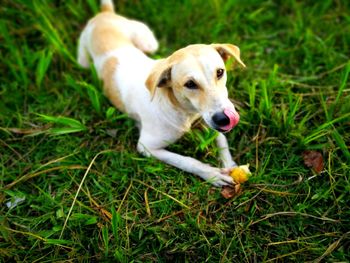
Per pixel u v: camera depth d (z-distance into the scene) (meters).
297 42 1.08
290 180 0.81
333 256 0.70
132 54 0.94
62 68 1.07
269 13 1.16
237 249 0.73
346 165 0.79
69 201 0.82
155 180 0.84
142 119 0.88
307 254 0.71
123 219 0.79
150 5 1.18
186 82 0.72
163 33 1.14
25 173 0.88
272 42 1.09
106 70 0.95
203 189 0.81
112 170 0.86
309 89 0.96
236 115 0.71
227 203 0.79
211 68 0.71
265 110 0.89
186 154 0.88
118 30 1.00
